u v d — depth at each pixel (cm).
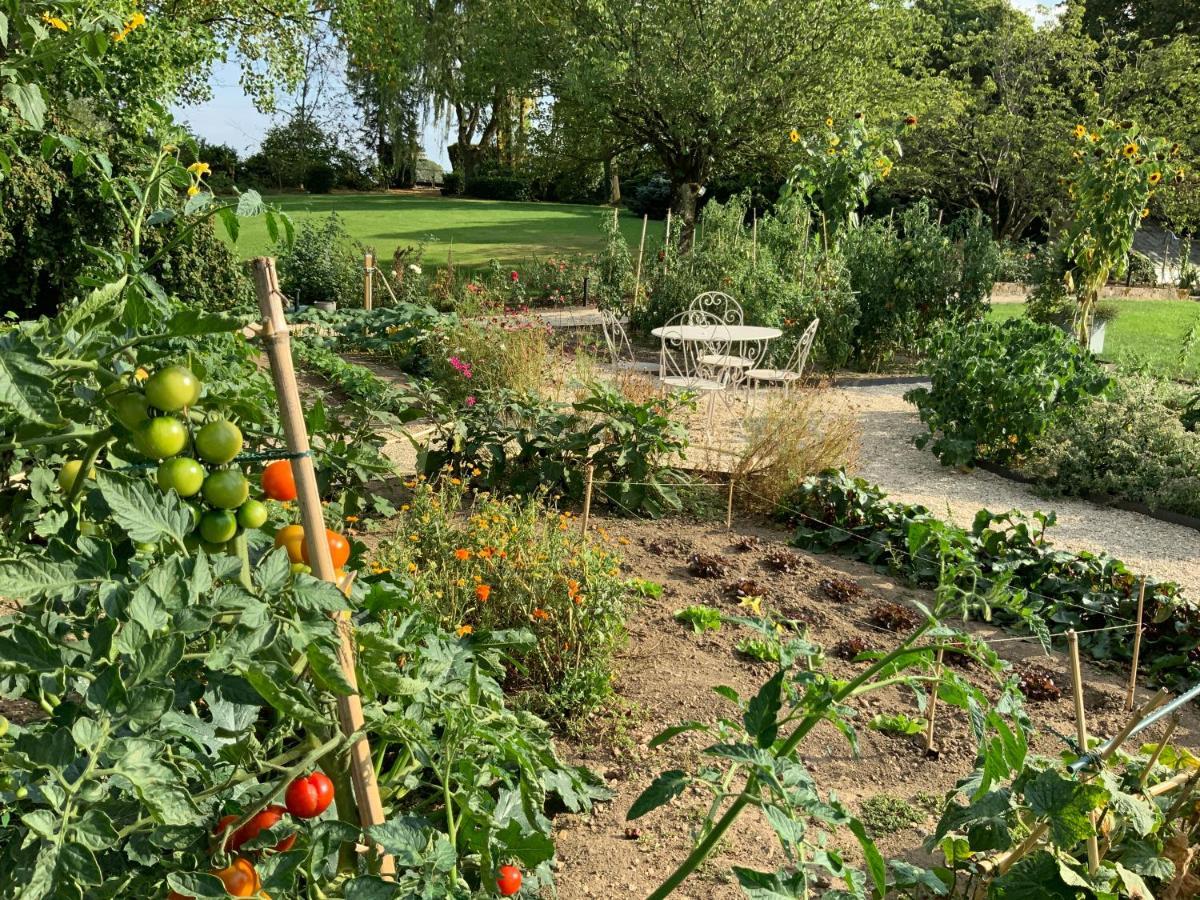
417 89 2875
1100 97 2088
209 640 141
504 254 2169
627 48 1684
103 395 130
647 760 341
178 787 120
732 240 1334
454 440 629
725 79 1644
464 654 195
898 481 748
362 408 482
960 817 233
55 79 899
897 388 1083
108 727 115
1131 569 578
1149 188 1014
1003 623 495
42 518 154
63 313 138
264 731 206
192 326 125
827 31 1656
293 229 155
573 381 877
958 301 1202
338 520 236
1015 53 2238
